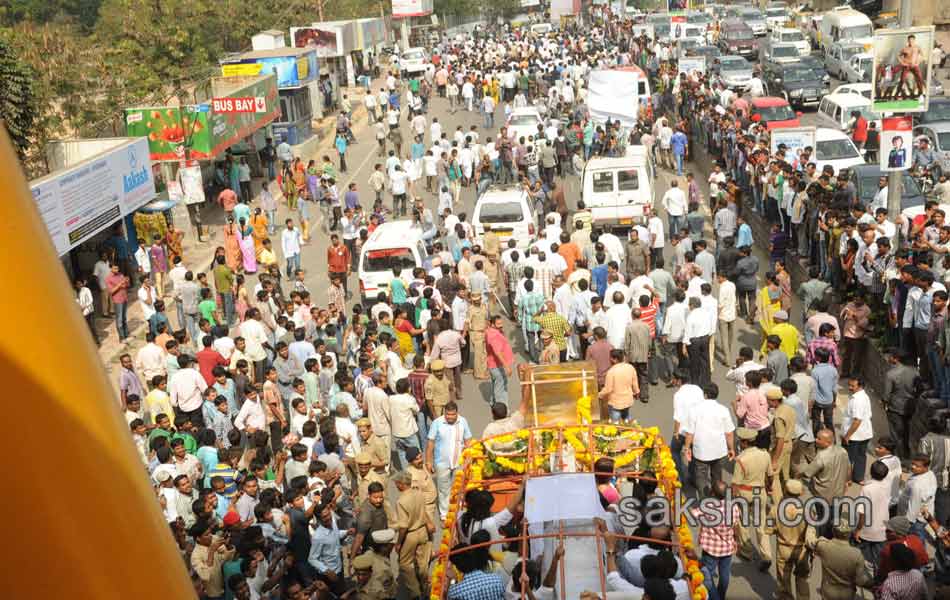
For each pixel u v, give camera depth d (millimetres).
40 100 28891
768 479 10805
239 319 19516
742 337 18516
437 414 14023
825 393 13008
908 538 9070
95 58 35438
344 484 11484
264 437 12141
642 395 15773
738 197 25594
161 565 1148
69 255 22656
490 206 23312
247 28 58062
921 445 10281
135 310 23000
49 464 1058
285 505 10719
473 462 10742
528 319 17578
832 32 51219
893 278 15406
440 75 54250
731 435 11781
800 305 20078
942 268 15664
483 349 17344
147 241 24266
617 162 25031
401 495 10055
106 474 1110
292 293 17703
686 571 8344
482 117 46875
